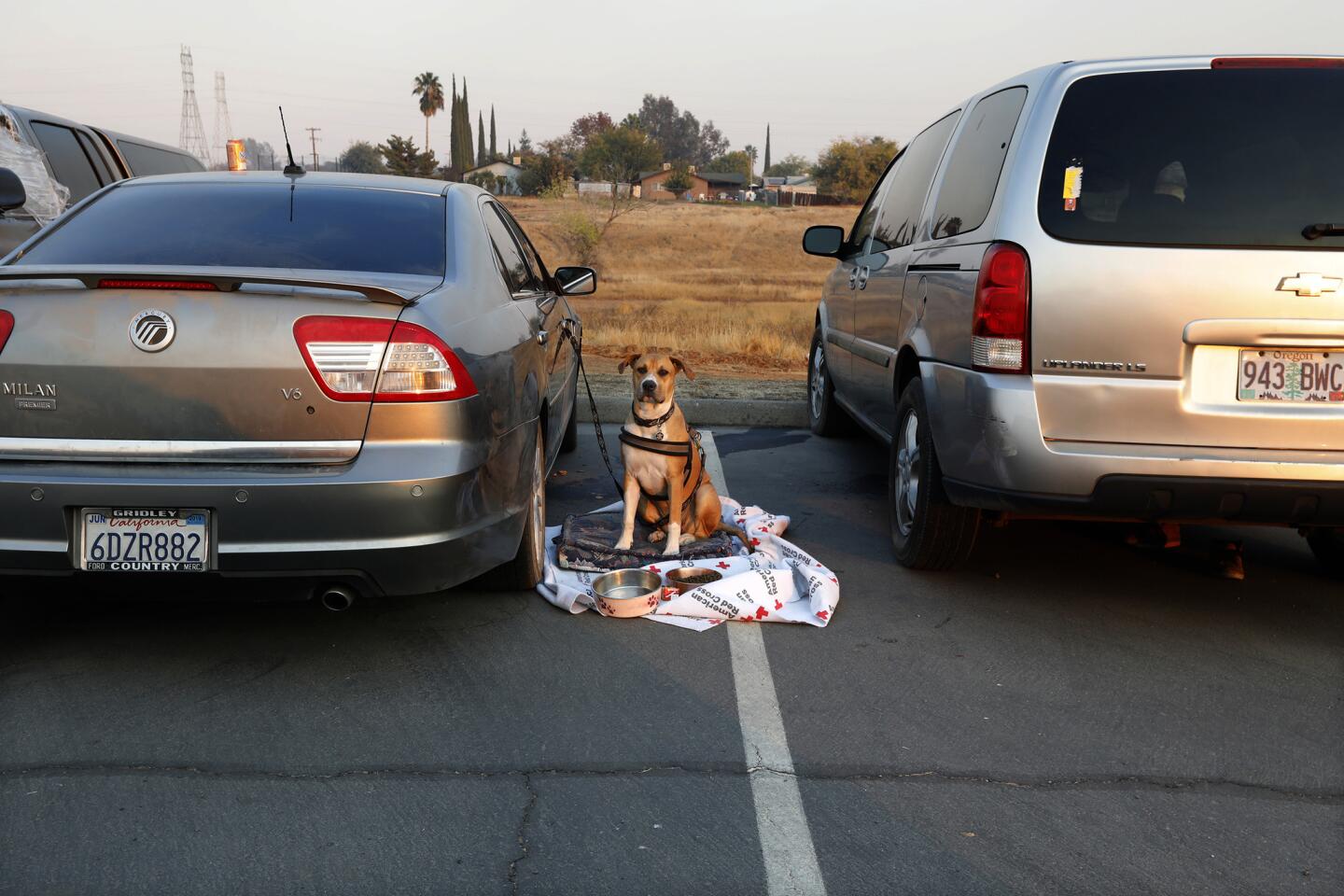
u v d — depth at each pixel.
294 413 2.95
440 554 3.09
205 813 2.49
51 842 2.36
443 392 3.05
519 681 3.28
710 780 2.69
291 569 2.96
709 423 8.11
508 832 2.44
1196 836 2.46
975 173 4.16
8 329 2.91
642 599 3.79
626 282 34.16
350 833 2.42
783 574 3.95
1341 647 3.68
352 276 3.26
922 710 3.12
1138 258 3.37
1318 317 3.31
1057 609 4.01
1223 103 3.51
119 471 2.93
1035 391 3.45
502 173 99.88
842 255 6.70
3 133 6.70
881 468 6.52
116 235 3.61
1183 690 3.29
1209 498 3.39
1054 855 2.37
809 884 2.25
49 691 3.13
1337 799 2.65
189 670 3.31
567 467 6.46
